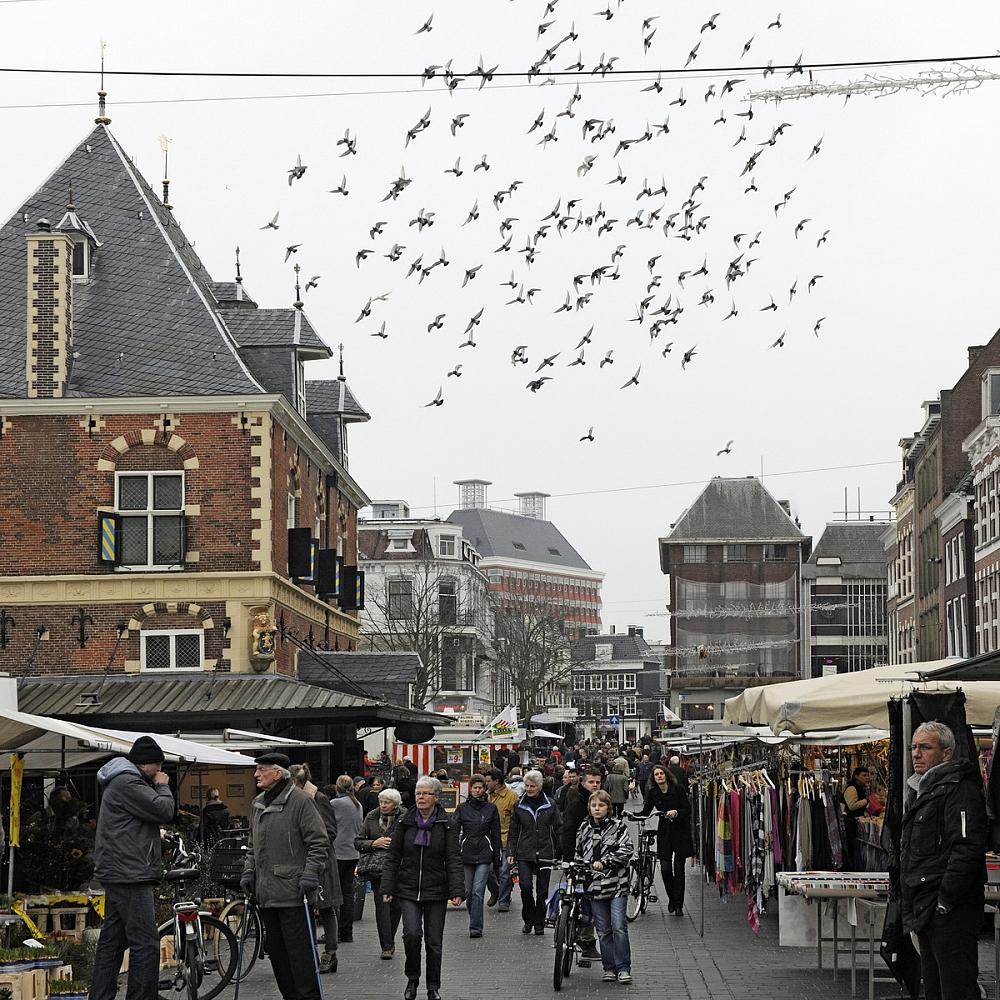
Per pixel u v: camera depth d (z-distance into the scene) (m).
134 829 11.77
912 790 12.16
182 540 32.00
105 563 31.81
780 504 117.25
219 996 14.23
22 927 14.82
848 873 14.39
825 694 15.67
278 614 33.16
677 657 111.31
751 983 14.41
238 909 15.95
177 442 32.16
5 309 34.06
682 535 112.19
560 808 26.14
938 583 69.56
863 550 119.31
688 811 21.16
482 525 181.50
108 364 32.91
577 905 14.87
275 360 35.28
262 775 12.22
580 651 152.62
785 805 18.53
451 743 44.59
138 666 31.70
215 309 35.66
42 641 31.83
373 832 18.58
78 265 34.38
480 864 18.83
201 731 30.31
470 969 15.86
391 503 113.75
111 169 36.50
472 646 95.19
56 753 18.38
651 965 15.84
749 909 19.30
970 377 66.75
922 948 10.05
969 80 18.66
